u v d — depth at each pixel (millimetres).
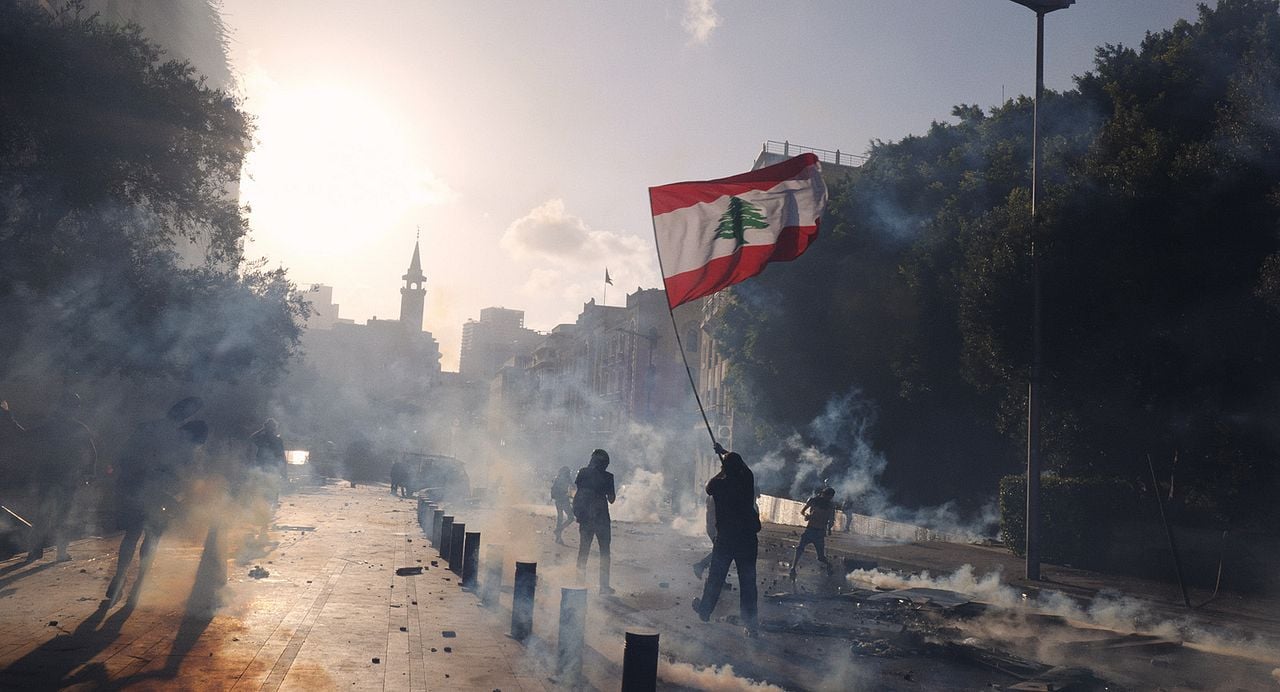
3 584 11133
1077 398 19859
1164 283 17672
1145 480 21438
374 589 12344
